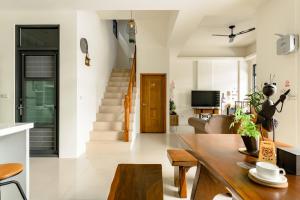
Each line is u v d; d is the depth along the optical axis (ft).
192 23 14.84
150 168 6.93
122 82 22.61
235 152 5.04
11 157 7.18
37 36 14.08
